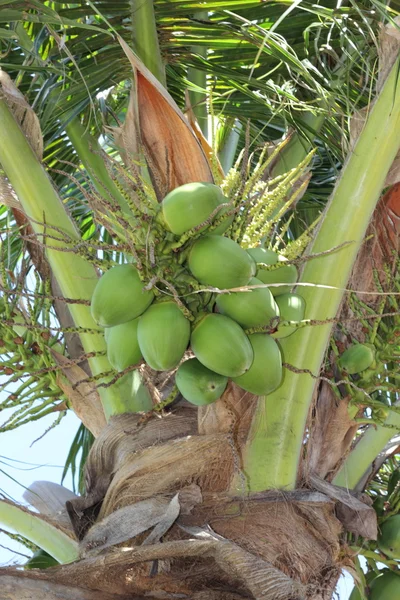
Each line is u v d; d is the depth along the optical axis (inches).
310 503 97.9
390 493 126.1
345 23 121.8
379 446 120.6
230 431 97.0
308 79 122.5
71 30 132.6
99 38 133.0
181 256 84.4
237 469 92.3
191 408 107.2
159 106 103.0
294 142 141.4
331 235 103.3
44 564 119.4
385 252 122.6
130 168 93.2
